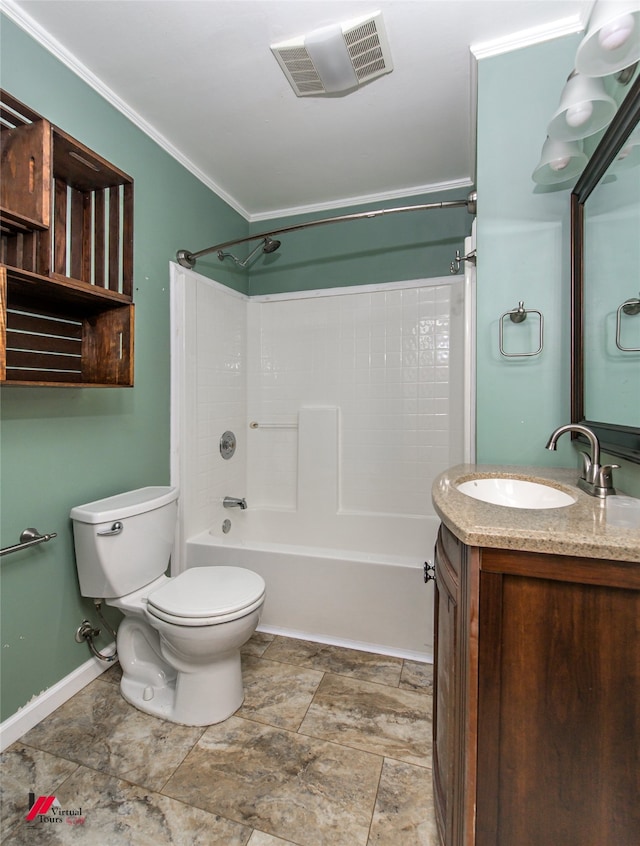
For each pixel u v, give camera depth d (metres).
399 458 2.54
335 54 1.48
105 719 1.39
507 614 0.74
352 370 2.61
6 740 1.27
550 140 1.24
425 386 2.48
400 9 1.31
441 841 0.94
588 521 0.79
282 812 1.07
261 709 1.44
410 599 1.73
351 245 2.61
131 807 1.08
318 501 2.63
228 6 1.30
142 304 1.84
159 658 1.52
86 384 1.33
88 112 1.55
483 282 1.50
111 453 1.68
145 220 1.85
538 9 1.31
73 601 1.51
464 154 2.12
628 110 1.02
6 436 1.28
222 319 2.46
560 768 0.73
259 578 1.56
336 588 1.82
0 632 1.27
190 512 2.12
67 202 1.47
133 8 1.29
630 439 1.01
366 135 1.96
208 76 1.59
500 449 1.50
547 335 1.44
